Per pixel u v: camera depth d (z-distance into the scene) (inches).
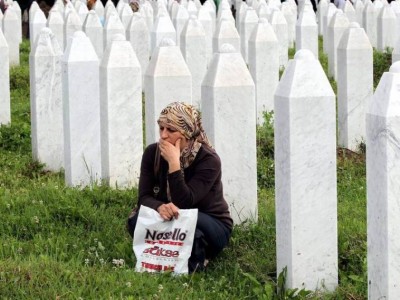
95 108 498.9
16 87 808.3
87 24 850.8
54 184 498.9
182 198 378.6
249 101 426.0
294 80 346.3
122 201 465.4
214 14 984.9
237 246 407.8
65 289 353.4
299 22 856.3
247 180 430.6
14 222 436.8
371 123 320.2
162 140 382.0
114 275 370.6
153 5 1146.7
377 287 324.2
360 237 401.7
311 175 350.6
